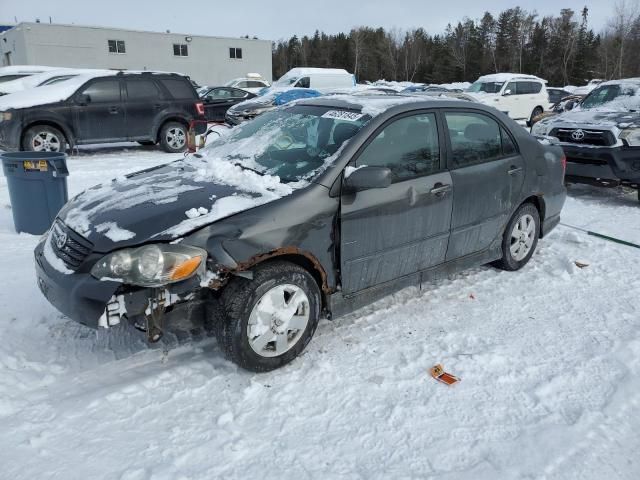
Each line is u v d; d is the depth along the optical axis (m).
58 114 10.81
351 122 3.65
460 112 4.14
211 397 2.94
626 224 6.57
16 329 3.57
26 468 2.39
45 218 5.58
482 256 4.47
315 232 3.21
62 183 5.62
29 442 2.54
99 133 11.34
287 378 3.13
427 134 3.86
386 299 4.25
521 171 4.55
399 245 3.67
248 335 3.02
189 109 12.27
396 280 3.78
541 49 63.53
